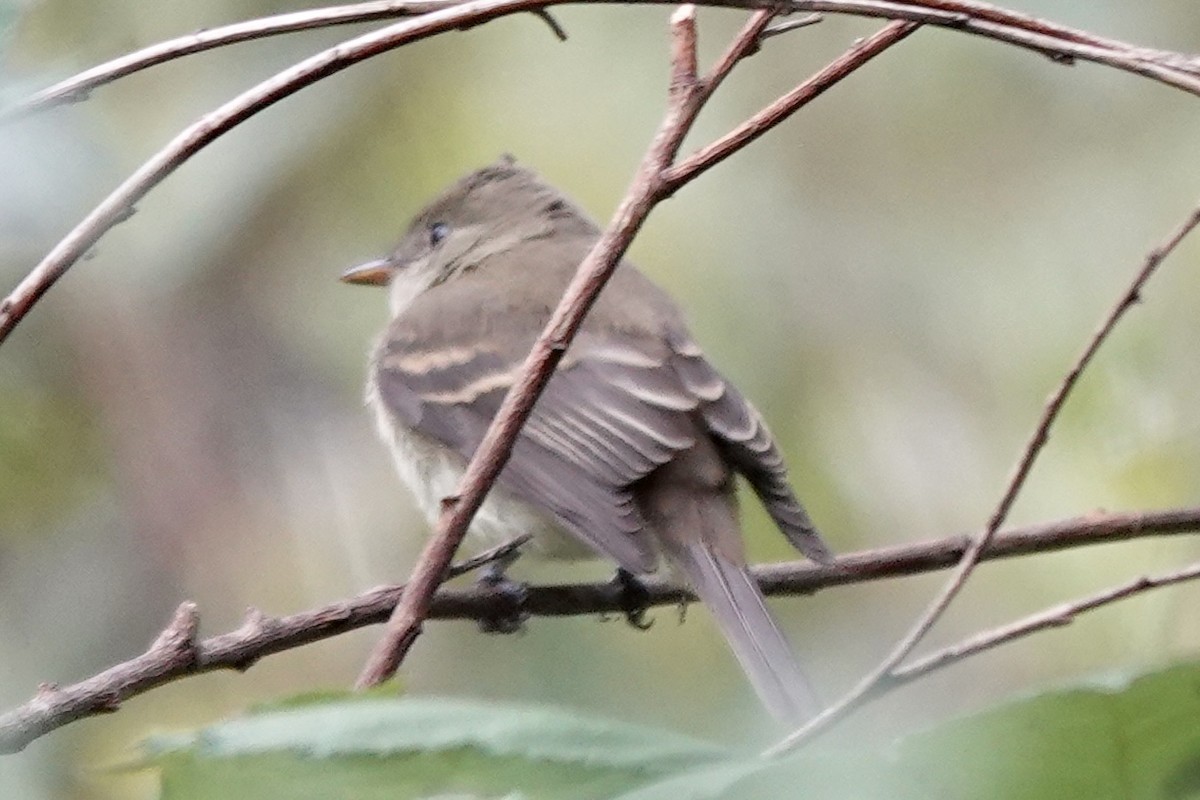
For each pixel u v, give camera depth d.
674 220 9.45
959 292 9.54
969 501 9.09
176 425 9.30
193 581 9.09
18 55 7.85
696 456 6.86
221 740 2.54
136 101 8.86
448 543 4.18
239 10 8.96
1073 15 8.46
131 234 9.22
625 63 9.76
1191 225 4.88
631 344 7.16
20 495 8.73
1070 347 9.25
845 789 2.40
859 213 9.66
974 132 9.70
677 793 2.45
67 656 8.69
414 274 9.00
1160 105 9.59
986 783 2.45
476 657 8.50
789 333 9.44
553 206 8.87
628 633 8.53
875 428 9.30
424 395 7.65
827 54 9.81
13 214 4.91
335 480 9.59
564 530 6.96
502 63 9.87
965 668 8.71
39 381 9.01
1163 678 2.38
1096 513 6.34
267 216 9.66
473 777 2.65
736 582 6.43
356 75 9.58
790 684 5.74
